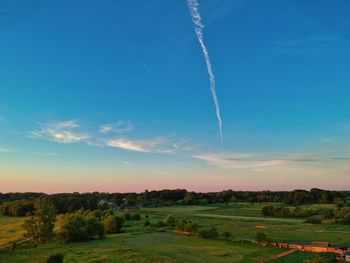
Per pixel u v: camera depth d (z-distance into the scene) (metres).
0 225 164.25
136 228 152.25
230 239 120.69
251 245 110.81
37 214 117.88
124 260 85.88
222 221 183.00
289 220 189.00
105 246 107.44
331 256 90.88
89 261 84.50
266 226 161.88
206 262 86.06
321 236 129.25
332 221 172.25
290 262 86.06
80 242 116.81
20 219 191.75
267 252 99.12
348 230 147.00
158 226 157.38
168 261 85.38
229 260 88.62
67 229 117.69
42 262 84.06
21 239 120.81
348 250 98.12
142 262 83.81
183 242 116.12
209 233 125.31
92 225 122.88
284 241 115.62
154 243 113.88
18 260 86.88
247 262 86.50
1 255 93.38
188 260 87.75
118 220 143.25
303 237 127.00
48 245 111.25
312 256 92.75
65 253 95.44
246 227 158.12
